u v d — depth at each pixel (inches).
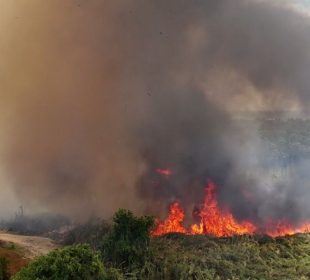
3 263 647.1
